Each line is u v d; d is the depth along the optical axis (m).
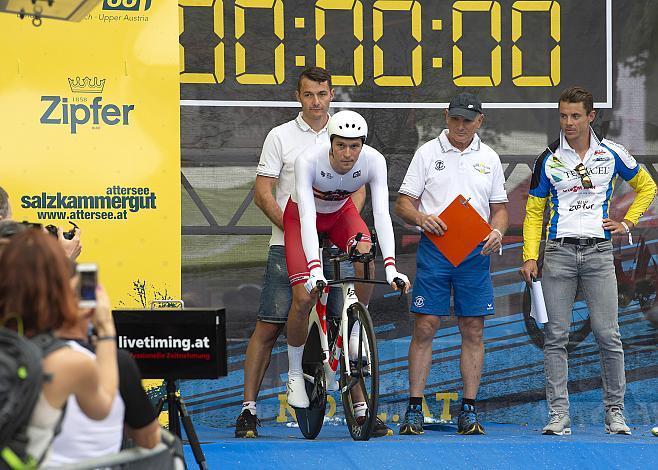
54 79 21.67
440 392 23.45
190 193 23.08
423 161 21.42
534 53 23.59
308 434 20.42
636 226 23.59
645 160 23.67
